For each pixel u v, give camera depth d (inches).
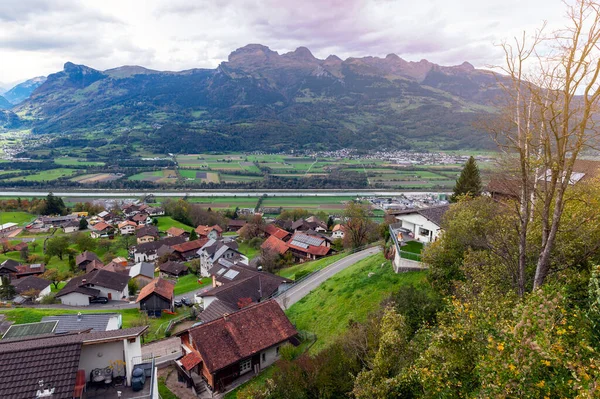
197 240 4424.2
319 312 1662.2
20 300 2723.9
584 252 813.9
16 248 4222.4
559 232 781.3
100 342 848.3
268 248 3393.2
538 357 458.6
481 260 972.6
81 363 862.5
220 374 1280.8
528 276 871.7
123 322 2100.1
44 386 692.1
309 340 1462.8
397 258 1616.6
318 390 995.3
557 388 445.1
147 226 5118.1
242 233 4694.9
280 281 2139.5
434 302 1063.0
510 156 902.4
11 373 709.3
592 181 1065.5
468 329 618.8
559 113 673.6
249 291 1985.7
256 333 1397.6
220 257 3189.0
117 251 4581.7
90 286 2807.6
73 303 2691.9
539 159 780.6
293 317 1734.7
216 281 2519.7
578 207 883.4
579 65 634.8
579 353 486.9
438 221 1793.8
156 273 3757.4
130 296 3031.5
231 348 1318.9
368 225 2982.3
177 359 1421.0
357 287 1660.9
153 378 859.4
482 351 589.3
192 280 3400.6
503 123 823.7
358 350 1048.8
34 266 3447.3
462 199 1382.9
